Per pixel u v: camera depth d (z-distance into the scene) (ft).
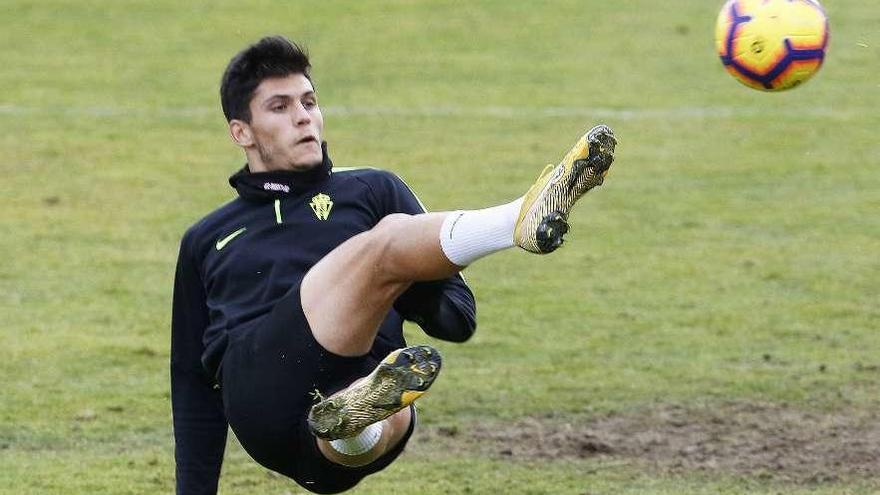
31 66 215.31
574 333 108.47
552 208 51.39
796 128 180.45
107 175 160.86
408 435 60.34
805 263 127.85
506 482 77.77
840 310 113.91
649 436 85.66
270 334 55.83
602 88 201.87
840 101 194.08
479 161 166.09
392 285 53.72
